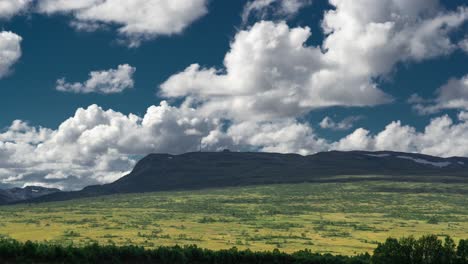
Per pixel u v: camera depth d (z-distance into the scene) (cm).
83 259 14225
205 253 15538
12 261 13575
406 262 14025
